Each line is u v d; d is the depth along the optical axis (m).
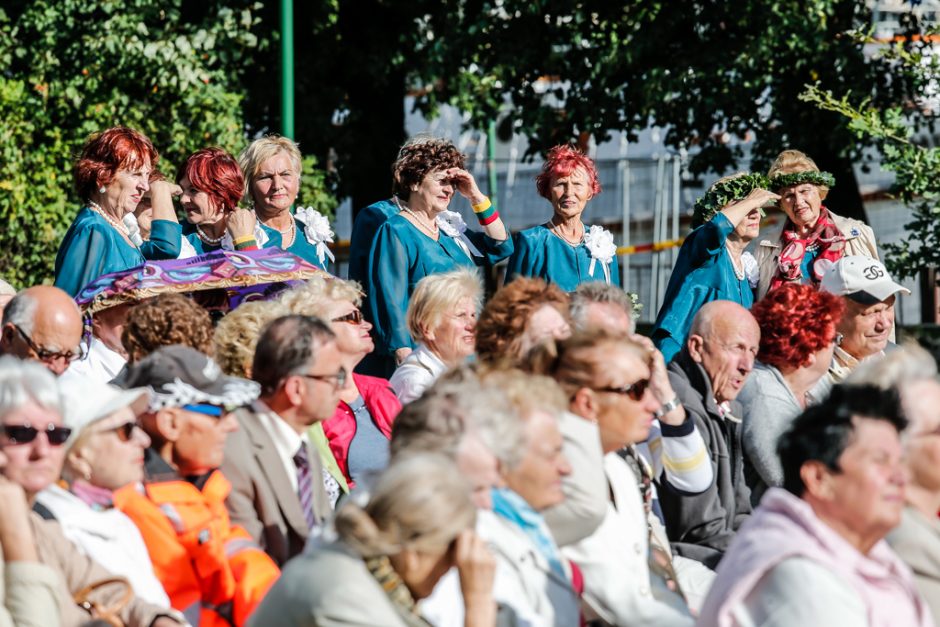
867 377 13.66
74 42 41.16
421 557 10.01
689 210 64.69
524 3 46.94
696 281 23.42
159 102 42.38
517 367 13.04
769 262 24.64
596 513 12.30
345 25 49.94
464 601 9.98
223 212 21.02
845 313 20.64
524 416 11.70
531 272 23.67
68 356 15.32
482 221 23.42
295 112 49.22
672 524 15.85
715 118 47.38
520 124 52.53
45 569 10.85
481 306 18.80
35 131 39.56
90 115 40.44
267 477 13.53
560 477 11.86
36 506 11.68
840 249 24.56
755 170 46.81
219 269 18.47
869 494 11.15
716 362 16.67
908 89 43.06
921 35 45.16
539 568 11.63
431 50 48.16
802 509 11.09
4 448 11.10
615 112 47.78
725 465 16.42
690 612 13.54
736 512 16.67
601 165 66.25
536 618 11.24
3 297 18.27
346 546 10.09
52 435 11.24
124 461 11.96
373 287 22.09
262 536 13.45
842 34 44.75
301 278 18.86
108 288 17.56
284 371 13.67
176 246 19.98
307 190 46.25
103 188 19.75
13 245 38.62
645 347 13.53
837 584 10.69
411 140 22.77
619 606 12.72
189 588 12.38
